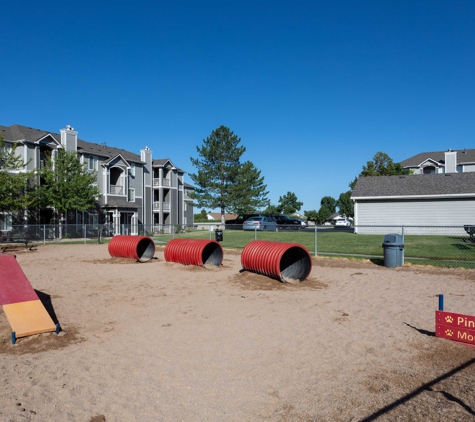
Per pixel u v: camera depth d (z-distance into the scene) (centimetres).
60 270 1509
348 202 7181
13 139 3309
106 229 3847
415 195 2895
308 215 8000
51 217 3634
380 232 2989
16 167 2967
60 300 994
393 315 825
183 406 454
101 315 850
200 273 1402
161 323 788
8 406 452
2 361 590
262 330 734
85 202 3506
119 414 438
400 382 503
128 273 1426
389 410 431
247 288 1132
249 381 517
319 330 729
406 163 5209
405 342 658
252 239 2706
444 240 2253
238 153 5178
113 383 514
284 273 1323
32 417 429
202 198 5069
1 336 702
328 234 2942
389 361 576
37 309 759
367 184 3234
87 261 1797
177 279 1290
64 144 3691
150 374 542
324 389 489
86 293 1078
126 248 1784
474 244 2005
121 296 1039
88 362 585
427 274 1322
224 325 769
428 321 777
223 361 586
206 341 676
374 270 1422
